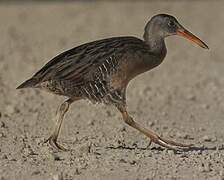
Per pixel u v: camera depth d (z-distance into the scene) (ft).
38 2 168.86
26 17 138.00
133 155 43.42
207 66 89.86
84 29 122.83
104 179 38.29
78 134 50.75
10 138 48.47
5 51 99.30
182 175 39.27
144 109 62.44
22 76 79.36
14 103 63.57
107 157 42.73
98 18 136.77
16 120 55.57
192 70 86.69
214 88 73.61
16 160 42.34
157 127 54.13
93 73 43.27
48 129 52.31
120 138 49.01
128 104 64.85
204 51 103.45
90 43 44.32
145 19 133.59
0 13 143.64
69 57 43.34
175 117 58.75
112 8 152.87
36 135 49.88
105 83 43.62
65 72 42.78
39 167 40.73
